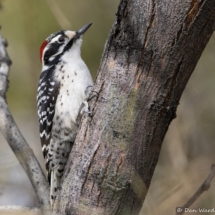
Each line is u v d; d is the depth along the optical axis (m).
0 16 11.88
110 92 5.61
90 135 5.76
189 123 12.36
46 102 8.70
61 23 10.95
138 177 5.53
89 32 12.45
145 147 5.51
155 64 5.28
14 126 7.76
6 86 8.82
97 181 5.57
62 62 9.01
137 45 5.32
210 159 11.34
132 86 5.44
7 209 6.73
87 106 5.91
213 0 4.93
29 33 11.65
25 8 11.55
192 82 13.01
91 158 5.64
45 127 8.87
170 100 5.37
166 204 9.55
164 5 5.11
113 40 5.52
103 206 5.55
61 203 5.88
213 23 5.12
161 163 11.90
